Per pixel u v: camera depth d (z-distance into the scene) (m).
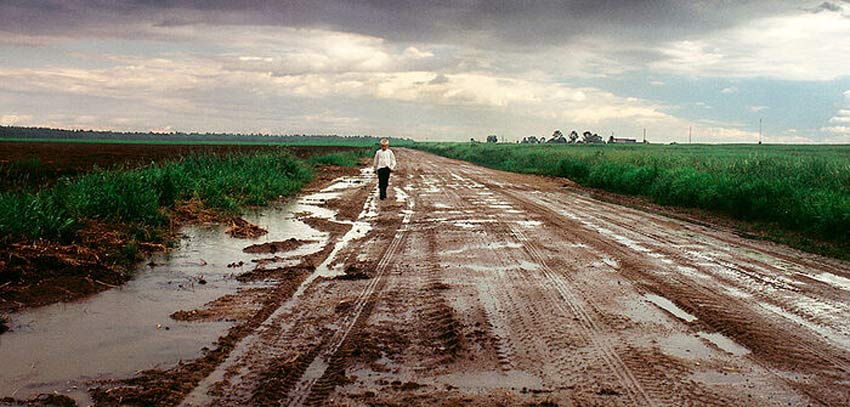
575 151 50.25
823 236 11.91
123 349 4.94
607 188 24.11
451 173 33.47
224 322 5.72
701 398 4.04
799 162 22.34
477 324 5.69
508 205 16.62
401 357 4.80
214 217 12.81
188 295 6.73
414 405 3.89
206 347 5.01
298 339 5.23
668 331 5.52
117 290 6.91
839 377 4.46
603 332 5.48
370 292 6.90
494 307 6.29
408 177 29.28
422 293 6.86
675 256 9.33
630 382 4.31
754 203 14.67
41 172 20.66
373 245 10.07
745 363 4.72
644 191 21.16
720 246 10.43
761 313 6.14
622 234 11.60
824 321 5.89
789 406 3.94
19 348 4.93
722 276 7.90
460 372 4.49
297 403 3.93
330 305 6.35
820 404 3.98
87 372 4.43
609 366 4.62
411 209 15.44
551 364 4.66
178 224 11.80
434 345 5.09
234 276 7.69
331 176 29.62
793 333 5.49
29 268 7.14
